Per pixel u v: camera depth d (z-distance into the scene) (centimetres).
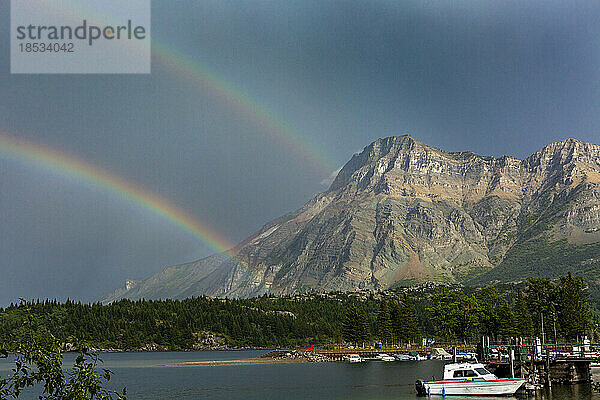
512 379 10369
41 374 2691
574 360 12244
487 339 15662
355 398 10806
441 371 16575
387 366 19100
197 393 12100
